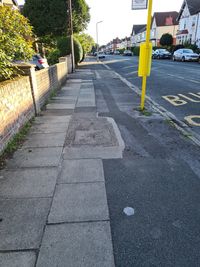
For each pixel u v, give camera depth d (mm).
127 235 2621
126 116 6816
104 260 2332
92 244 2500
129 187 3463
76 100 8969
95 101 8781
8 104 4715
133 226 2744
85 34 38031
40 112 7262
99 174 3783
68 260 2320
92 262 2307
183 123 6301
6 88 4617
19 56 6633
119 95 9945
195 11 42250
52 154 4434
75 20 27219
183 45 39812
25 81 5988
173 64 26812
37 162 4141
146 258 2361
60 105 8164
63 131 5598
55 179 3639
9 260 2314
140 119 6543
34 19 26375
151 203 3135
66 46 23547
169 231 2680
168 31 61344
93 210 2988
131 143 4926
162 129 5758
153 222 2811
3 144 4441
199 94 9945
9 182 3564
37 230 2668
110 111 7359
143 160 4227
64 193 3309
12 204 3088
